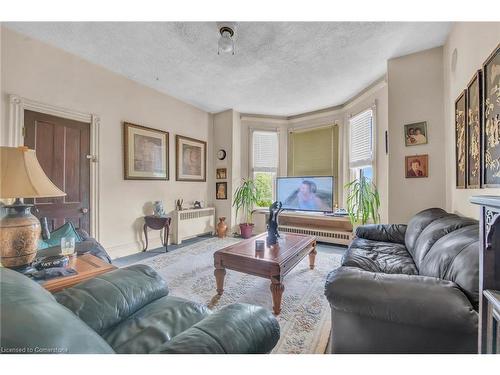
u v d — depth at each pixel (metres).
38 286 0.78
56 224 2.66
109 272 1.32
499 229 0.81
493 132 1.51
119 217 3.31
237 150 4.85
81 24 2.23
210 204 4.93
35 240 1.31
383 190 3.29
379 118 3.38
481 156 1.65
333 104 4.34
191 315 1.15
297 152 4.89
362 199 3.30
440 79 2.55
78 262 1.50
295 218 4.68
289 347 1.49
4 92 2.29
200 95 4.01
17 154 1.25
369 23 2.15
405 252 2.13
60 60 2.67
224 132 4.83
